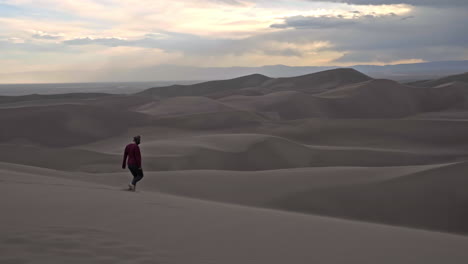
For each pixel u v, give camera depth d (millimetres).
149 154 41875
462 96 122375
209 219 7793
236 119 90438
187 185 20859
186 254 5191
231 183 21328
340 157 48656
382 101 121938
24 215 6488
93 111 89312
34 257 4535
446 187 19141
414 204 18453
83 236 5500
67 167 40750
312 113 115750
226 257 5270
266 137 50812
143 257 4867
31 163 42125
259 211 10594
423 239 8094
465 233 16562
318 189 19828
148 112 114062
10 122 79812
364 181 20641
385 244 7020
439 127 71125
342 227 8617
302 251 5949
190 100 125562
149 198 10445
